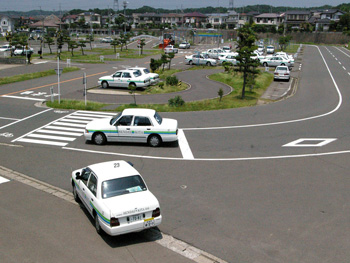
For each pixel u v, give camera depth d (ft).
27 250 27.61
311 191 39.65
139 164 48.32
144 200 29.45
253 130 65.87
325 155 52.21
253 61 91.66
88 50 242.17
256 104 89.25
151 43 311.06
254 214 34.27
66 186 41.50
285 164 48.42
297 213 34.47
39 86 110.52
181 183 41.88
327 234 30.58
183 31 350.84
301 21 426.92
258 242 29.32
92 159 50.47
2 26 414.62
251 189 40.19
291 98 97.25
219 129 66.44
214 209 35.35
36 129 66.08
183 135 62.44
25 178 43.78
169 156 51.60
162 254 27.61
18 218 33.17
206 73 143.13
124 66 158.61
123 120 56.03
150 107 82.53
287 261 26.63
